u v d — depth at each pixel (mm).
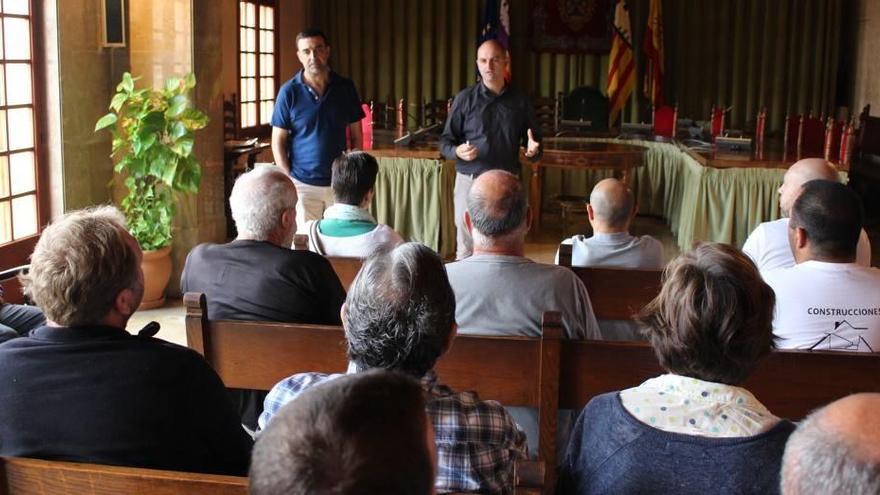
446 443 1583
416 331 1623
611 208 3309
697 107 9492
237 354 2297
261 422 1748
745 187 6219
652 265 3346
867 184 8555
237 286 2574
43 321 3127
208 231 5664
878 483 749
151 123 4980
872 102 8891
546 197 9031
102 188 5422
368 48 9633
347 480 785
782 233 3283
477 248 2672
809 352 2027
